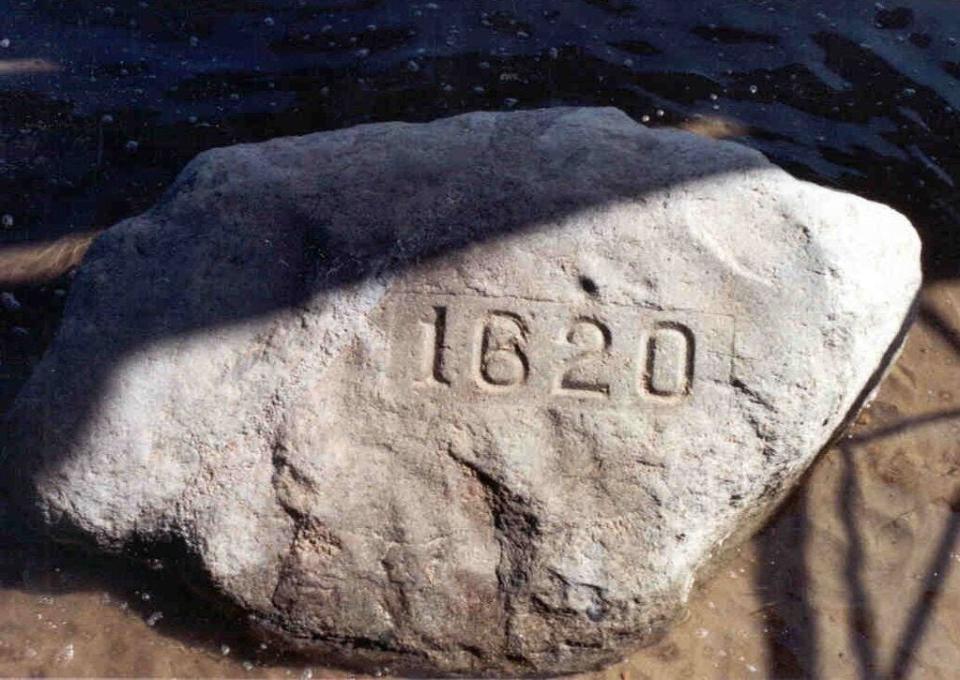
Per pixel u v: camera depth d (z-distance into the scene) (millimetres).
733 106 4754
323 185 3639
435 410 3438
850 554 3799
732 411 3441
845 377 3475
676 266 3492
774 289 3482
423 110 4684
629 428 3432
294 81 4781
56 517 3422
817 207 3576
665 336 3459
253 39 4922
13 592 3629
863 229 3584
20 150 4566
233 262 3549
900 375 4168
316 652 3510
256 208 3617
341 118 4664
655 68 4855
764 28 5020
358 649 3484
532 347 3455
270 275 3525
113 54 4871
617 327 3461
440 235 3523
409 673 3529
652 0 5090
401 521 3410
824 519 3861
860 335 3494
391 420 3434
